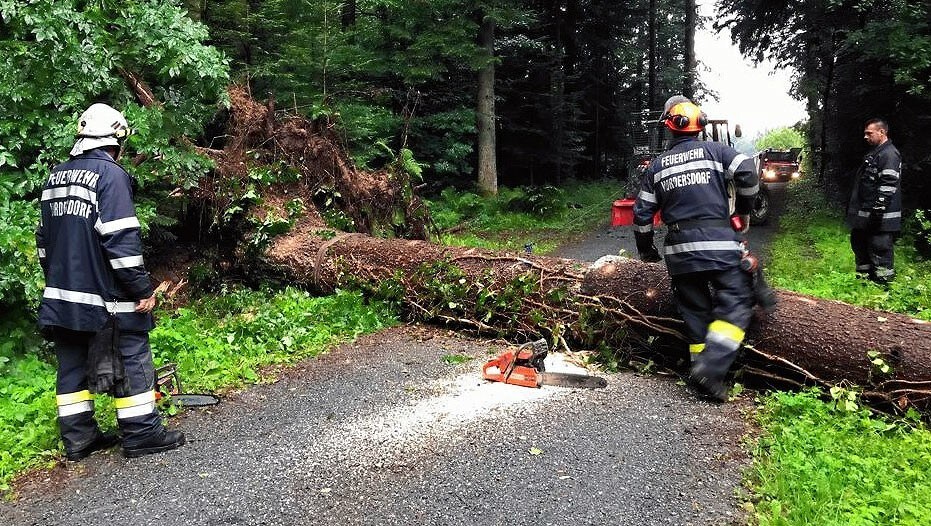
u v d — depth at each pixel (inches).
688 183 162.2
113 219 129.6
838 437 133.3
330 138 328.5
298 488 121.3
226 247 297.4
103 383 129.6
